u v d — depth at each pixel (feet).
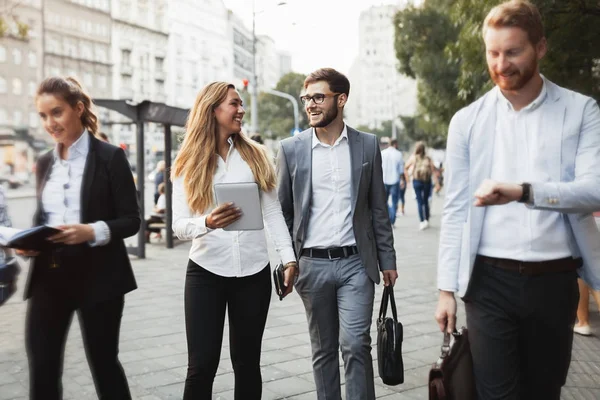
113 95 246.27
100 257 9.53
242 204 9.36
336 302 11.18
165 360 16.07
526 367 7.87
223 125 10.14
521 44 7.14
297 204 11.16
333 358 11.23
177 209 10.15
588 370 15.19
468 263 7.66
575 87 25.48
